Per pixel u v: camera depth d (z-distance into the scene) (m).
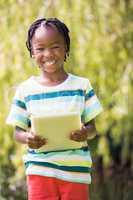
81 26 7.48
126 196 9.55
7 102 7.55
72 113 3.71
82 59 7.47
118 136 7.96
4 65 7.56
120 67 7.66
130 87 7.55
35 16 7.54
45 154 3.86
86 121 3.96
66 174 3.84
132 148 9.09
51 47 3.90
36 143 3.76
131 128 7.83
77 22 7.48
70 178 3.85
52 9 7.53
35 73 7.49
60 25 3.94
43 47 3.91
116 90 7.62
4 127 7.75
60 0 7.53
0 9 7.73
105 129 7.84
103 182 9.51
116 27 7.67
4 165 8.42
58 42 3.91
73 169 3.86
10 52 7.58
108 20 7.63
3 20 7.67
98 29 7.54
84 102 3.94
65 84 3.92
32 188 3.88
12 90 7.53
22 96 3.95
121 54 7.66
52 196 3.86
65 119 3.71
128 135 8.04
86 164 3.89
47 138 3.77
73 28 7.47
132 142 9.02
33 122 3.72
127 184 9.59
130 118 7.70
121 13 7.74
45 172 3.84
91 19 7.52
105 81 7.57
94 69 7.55
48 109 3.87
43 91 3.91
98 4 7.57
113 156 9.61
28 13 7.57
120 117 7.57
